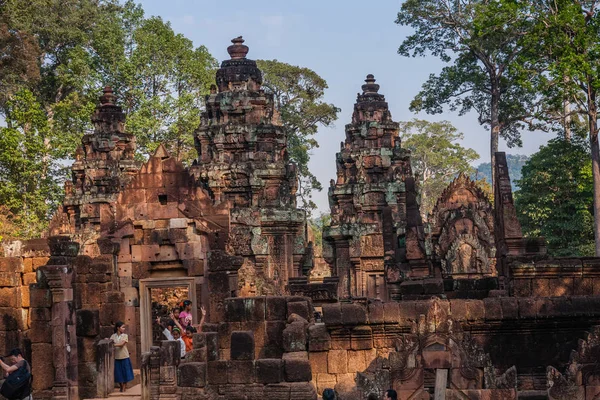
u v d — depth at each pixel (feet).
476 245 178.50
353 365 92.63
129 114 272.31
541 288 100.99
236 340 84.23
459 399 77.87
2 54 254.88
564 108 271.69
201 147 213.87
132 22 296.51
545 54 222.89
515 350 95.86
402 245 135.03
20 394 90.68
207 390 84.07
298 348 93.91
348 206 231.09
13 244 111.34
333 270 228.63
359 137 235.40
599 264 100.63
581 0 216.13
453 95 288.92
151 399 95.55
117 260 121.90
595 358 80.38
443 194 182.39
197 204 123.75
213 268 119.44
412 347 78.79
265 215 204.03
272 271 203.00
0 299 110.63
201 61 290.76
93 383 105.29
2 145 236.84
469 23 274.36
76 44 304.91
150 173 124.16
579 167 253.24
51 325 102.99
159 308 153.17
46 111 303.07
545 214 250.16
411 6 279.49
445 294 116.78
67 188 228.84
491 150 277.03
